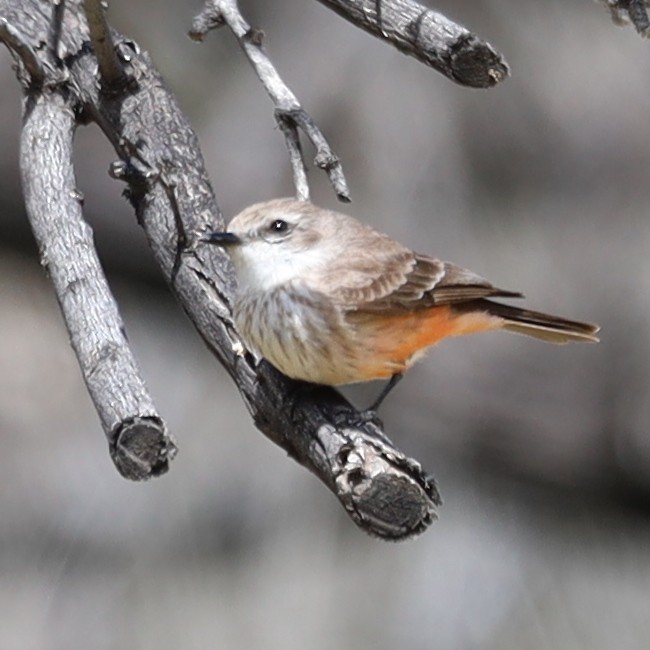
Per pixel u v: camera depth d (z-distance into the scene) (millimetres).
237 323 7875
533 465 13203
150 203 8102
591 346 13188
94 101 8352
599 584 12867
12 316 13188
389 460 6855
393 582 11867
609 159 12867
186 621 11969
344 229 8688
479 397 13203
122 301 13453
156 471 6348
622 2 7277
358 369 8492
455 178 12391
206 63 12758
